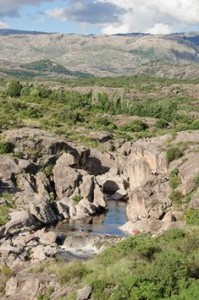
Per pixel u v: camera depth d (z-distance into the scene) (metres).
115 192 109.62
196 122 163.75
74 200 94.69
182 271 36.38
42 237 71.56
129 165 111.88
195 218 64.44
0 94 186.75
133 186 107.62
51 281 42.09
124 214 93.56
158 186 82.00
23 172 95.00
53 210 88.88
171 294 34.81
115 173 122.00
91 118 172.38
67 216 88.56
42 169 101.75
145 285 35.44
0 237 72.50
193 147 94.31
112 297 35.84
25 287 42.38
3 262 59.19
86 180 98.69
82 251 67.50
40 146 108.19
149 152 100.06
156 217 76.75
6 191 87.00
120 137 153.12
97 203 97.00
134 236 51.16
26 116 152.50
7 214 78.25
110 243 69.56
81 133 147.12
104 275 39.84
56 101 191.12
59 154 109.69
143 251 43.66
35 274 44.56
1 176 91.38
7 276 46.75
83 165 119.50
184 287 35.06
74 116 161.62
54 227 81.62
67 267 43.91
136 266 40.88
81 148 120.38
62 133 141.88
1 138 109.19
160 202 78.62
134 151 110.50
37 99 185.00
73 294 38.38
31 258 62.91
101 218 89.94
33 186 94.06
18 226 76.31
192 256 41.69
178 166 86.94
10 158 97.38
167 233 51.91
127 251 46.09
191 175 80.44
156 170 96.25
